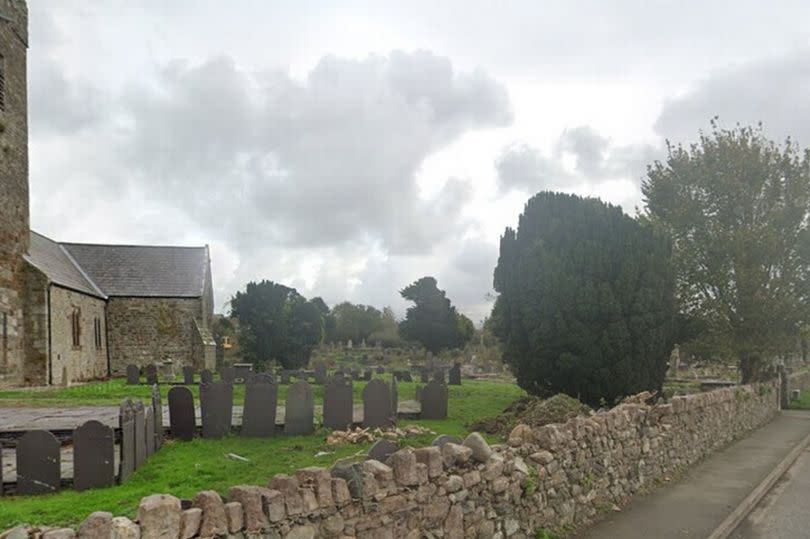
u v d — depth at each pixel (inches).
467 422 640.4
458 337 2295.8
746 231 951.6
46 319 1056.2
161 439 484.7
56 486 335.0
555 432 315.3
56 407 661.3
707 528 332.2
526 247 746.8
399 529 217.8
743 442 675.4
